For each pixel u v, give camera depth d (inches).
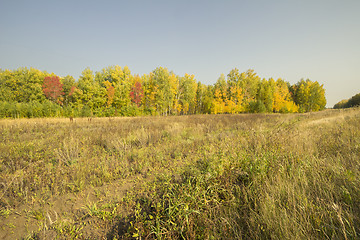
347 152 134.6
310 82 2289.6
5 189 114.0
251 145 159.2
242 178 117.0
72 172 151.0
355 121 294.0
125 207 104.6
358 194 77.2
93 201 113.3
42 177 139.7
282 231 63.6
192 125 455.5
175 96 1727.4
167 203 100.2
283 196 86.0
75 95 1402.6
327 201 78.1
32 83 1633.9
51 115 914.7
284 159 118.2
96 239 80.0
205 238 70.6
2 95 1464.1
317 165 111.9
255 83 1911.9
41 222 92.0
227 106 1624.0
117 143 238.7
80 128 438.3
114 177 148.9
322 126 308.0
